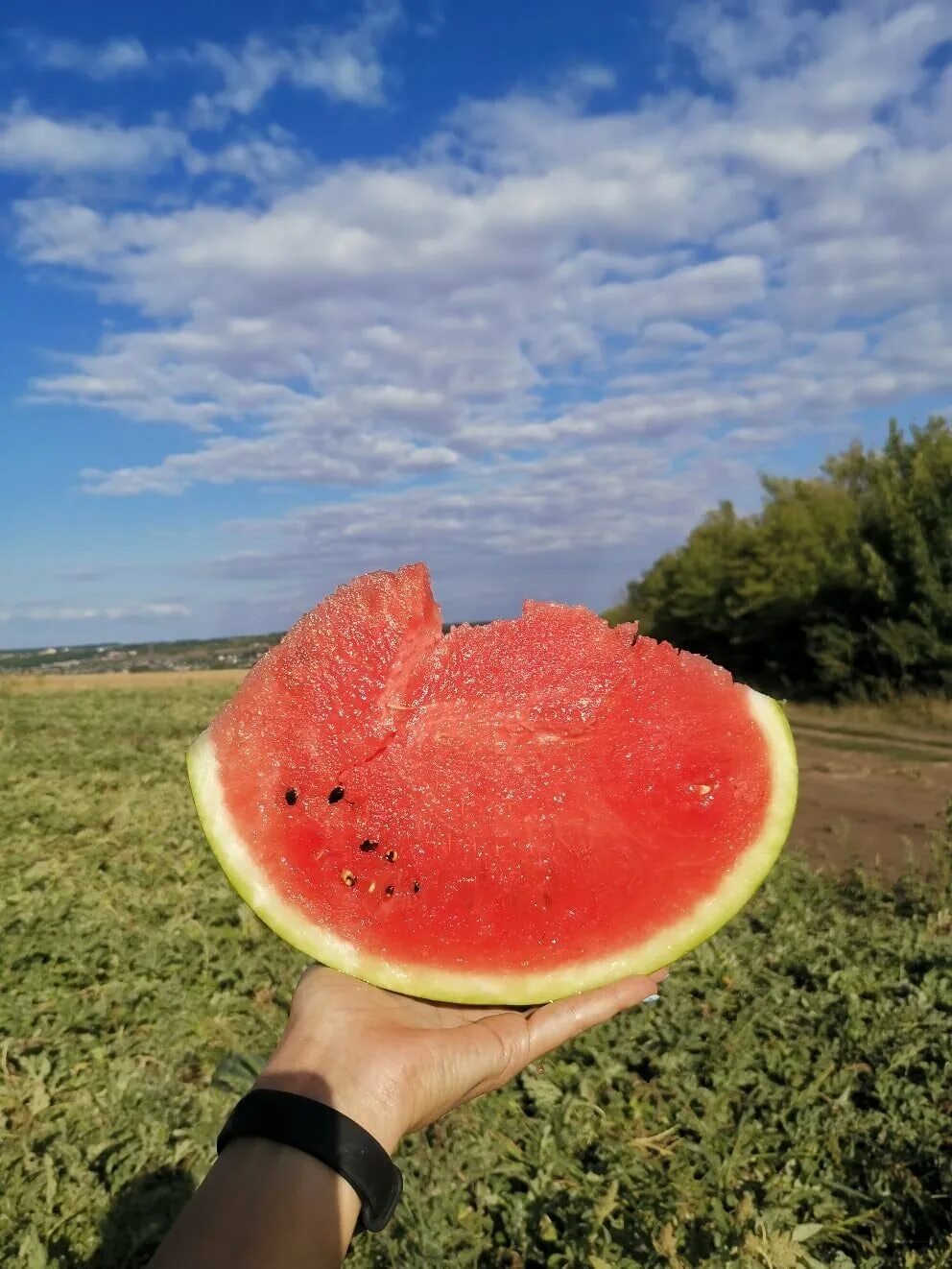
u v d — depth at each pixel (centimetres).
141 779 276
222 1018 110
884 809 242
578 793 44
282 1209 29
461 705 46
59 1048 102
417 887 42
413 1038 36
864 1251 72
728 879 43
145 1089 88
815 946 129
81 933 133
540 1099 89
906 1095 90
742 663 662
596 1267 65
